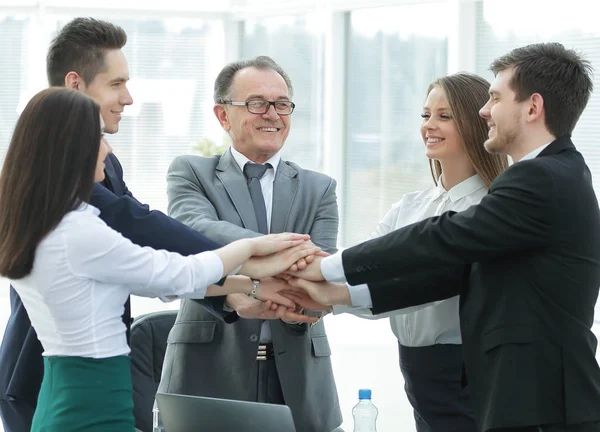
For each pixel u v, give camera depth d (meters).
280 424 2.37
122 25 9.59
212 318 3.08
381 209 8.35
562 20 6.77
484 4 7.30
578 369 2.50
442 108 3.00
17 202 2.27
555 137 2.66
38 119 2.29
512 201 2.54
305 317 3.00
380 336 7.42
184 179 3.16
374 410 2.85
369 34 8.30
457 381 3.06
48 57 2.92
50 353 2.34
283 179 3.19
